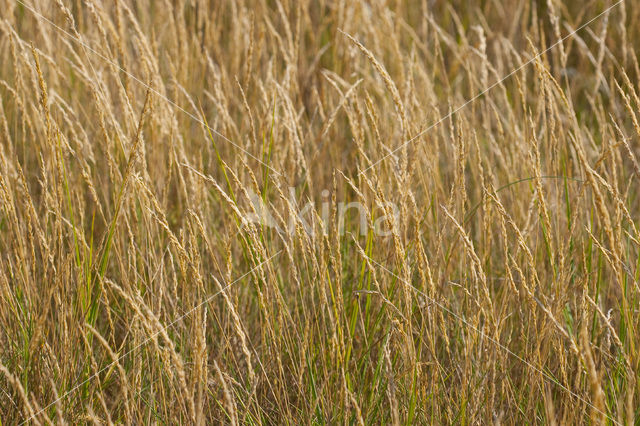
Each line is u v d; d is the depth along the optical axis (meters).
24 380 3.21
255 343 4.04
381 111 5.73
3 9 5.86
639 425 3.05
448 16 8.14
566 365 3.30
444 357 3.71
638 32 7.21
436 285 3.81
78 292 3.44
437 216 4.20
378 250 3.96
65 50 5.76
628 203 4.62
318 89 6.27
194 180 4.19
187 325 3.94
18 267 3.71
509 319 3.87
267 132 4.89
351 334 3.52
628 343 3.40
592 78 7.02
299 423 3.40
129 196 3.81
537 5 7.90
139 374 3.31
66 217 4.29
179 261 3.38
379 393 3.37
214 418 3.56
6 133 4.20
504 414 3.43
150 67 4.54
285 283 4.30
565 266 3.61
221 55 5.98
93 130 5.15
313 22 7.35
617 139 4.97
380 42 6.39
